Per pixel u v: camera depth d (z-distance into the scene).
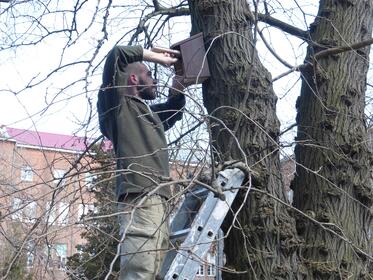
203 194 4.10
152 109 4.29
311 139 4.46
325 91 4.54
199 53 4.27
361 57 4.59
